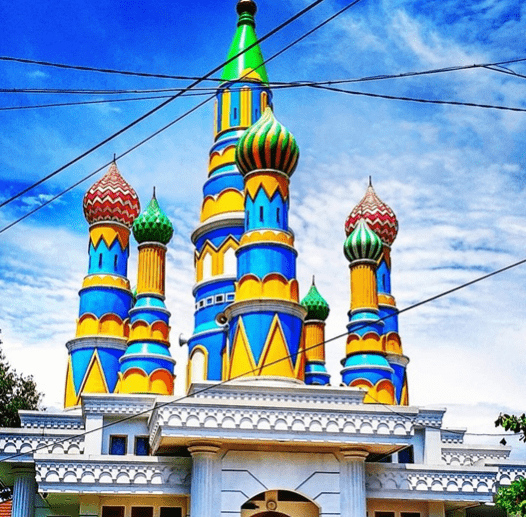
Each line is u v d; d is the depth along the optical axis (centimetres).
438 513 3103
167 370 3481
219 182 3728
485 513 3703
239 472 2811
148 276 3662
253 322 3072
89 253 4066
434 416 3412
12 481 3825
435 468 3062
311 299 4494
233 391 2888
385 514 3094
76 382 3775
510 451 3588
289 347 3062
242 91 3844
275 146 3284
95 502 2922
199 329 3550
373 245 3762
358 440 2795
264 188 3278
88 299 3912
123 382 3450
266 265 3148
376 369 3509
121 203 4075
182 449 2964
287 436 2753
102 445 3181
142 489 2869
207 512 2725
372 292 3691
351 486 2855
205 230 3694
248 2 4081
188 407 2727
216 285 3559
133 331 3556
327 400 2939
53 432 3275
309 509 2925
